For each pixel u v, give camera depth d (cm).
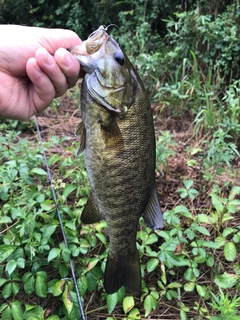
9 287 44
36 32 31
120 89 31
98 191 33
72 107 87
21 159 56
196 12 91
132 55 98
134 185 34
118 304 47
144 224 51
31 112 34
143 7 112
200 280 48
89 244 48
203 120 73
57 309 46
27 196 51
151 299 45
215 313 44
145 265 48
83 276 46
